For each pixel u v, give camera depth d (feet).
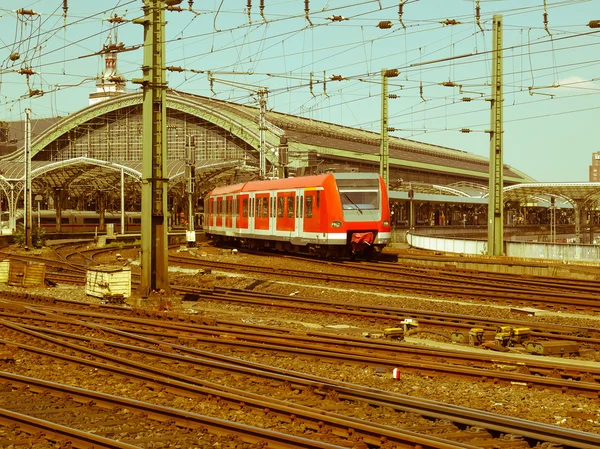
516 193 216.95
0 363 47.52
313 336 55.67
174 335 56.34
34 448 31.04
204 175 257.96
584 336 57.93
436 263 122.01
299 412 33.55
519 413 35.29
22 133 396.98
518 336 55.21
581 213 240.32
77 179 272.92
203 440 31.76
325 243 119.55
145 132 77.10
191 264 124.57
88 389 41.01
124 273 83.30
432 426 32.35
